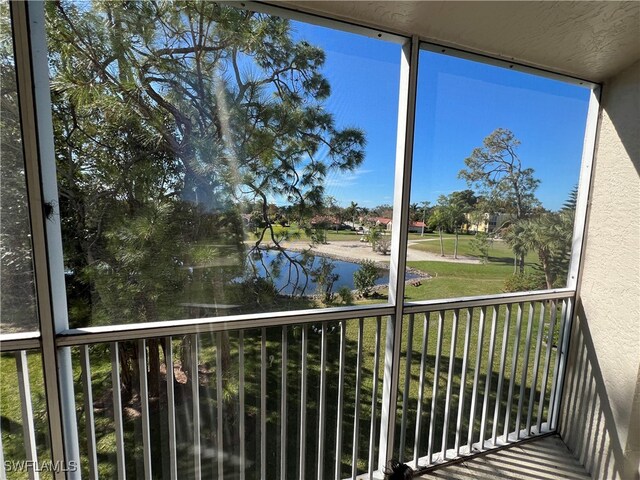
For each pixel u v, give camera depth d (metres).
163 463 1.33
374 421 1.57
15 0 0.96
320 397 1.53
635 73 1.60
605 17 1.33
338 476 1.57
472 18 1.33
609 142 1.72
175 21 1.21
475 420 1.88
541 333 1.91
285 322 1.37
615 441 1.66
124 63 1.16
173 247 1.27
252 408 1.44
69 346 1.13
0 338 1.05
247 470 1.45
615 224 1.69
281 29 1.33
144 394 1.25
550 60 1.61
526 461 1.81
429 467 1.71
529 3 1.25
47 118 1.05
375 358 1.56
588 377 1.82
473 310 1.77
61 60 1.09
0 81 1.01
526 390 2.04
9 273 1.06
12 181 1.05
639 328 1.58
